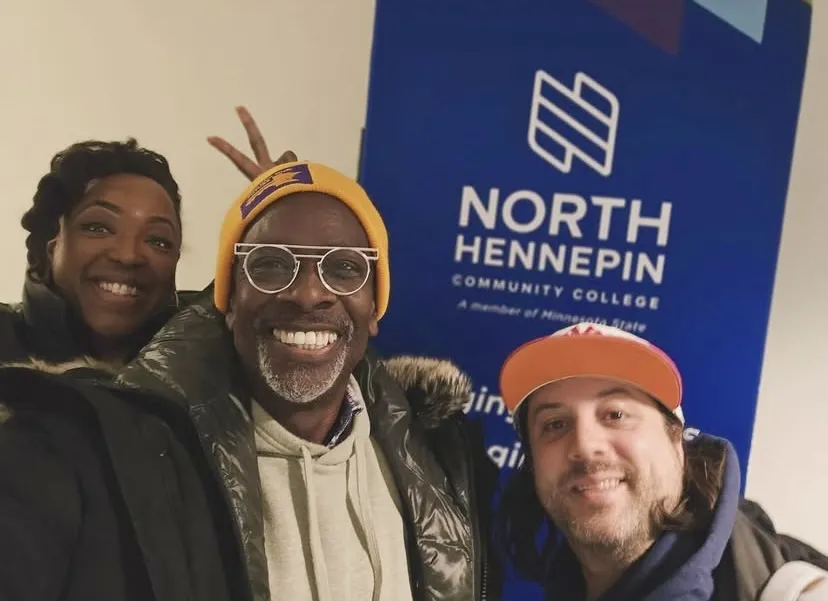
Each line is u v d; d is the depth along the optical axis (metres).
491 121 0.89
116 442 0.67
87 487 0.67
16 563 0.61
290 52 0.99
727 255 0.88
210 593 0.70
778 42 0.87
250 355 0.79
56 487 0.65
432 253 0.91
